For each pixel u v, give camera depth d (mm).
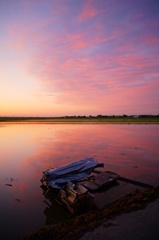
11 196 10336
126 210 7566
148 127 58156
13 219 8117
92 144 27031
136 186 11297
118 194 10227
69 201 8438
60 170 10891
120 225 6559
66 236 6180
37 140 32094
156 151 21531
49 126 70500
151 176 12984
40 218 8141
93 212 7820
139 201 8297
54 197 10133
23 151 22688
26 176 13547
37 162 17422
